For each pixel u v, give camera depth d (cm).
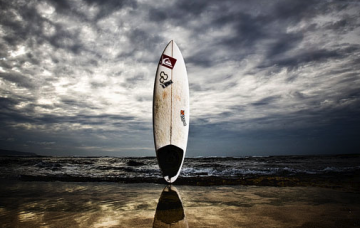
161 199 311
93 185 450
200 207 265
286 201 290
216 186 422
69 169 873
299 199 301
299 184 425
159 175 648
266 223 205
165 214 237
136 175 643
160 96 457
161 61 474
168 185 443
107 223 210
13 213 247
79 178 544
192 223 207
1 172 722
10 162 1141
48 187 424
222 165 1119
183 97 468
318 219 215
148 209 258
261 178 500
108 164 1226
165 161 429
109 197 328
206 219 219
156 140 437
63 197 330
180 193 354
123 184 461
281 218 220
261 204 276
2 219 226
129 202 295
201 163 1324
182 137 450
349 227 193
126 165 1156
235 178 520
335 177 525
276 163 1254
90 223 211
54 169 863
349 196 317
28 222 216
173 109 456
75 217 230
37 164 1079
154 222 211
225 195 334
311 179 484
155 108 451
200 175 631
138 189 397
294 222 207
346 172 646
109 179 528
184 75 482
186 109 466
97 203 290
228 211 246
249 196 325
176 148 441
